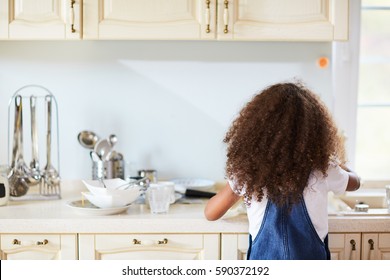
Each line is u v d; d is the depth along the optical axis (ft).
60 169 7.97
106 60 7.86
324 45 7.86
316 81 7.90
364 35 8.23
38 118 7.89
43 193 7.21
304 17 6.71
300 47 7.87
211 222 6.15
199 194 7.25
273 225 5.40
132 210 6.61
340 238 6.25
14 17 6.70
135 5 6.68
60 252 6.20
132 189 6.40
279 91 5.48
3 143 7.89
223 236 6.20
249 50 7.86
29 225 6.12
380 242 6.24
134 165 7.97
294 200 5.27
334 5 6.70
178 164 8.01
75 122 7.93
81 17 6.67
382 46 8.25
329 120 5.57
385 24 8.21
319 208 5.46
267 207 5.44
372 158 8.44
